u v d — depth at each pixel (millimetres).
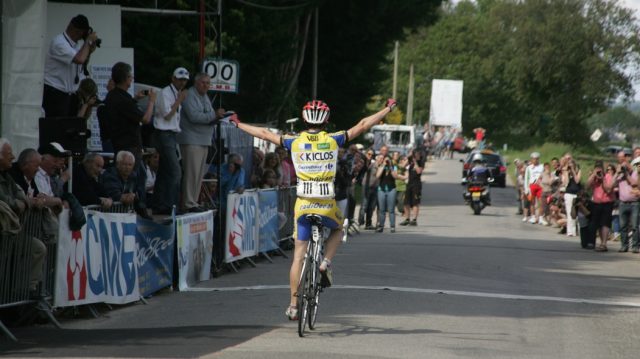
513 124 178000
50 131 17906
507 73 134000
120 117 21062
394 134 82875
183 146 24172
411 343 14648
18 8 20422
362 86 69625
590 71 125375
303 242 15641
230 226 25234
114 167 19719
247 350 13773
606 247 34062
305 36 60531
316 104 15656
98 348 13797
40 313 16156
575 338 15727
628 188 33656
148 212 20875
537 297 20562
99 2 33250
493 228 43469
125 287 18906
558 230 44188
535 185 47781
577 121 133125
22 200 15547
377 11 64188
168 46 42969
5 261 15234
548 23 126062
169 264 21328
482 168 52875
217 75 27031
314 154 15398
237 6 48938
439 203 60906
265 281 23203
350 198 38688
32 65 20500
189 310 18359
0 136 20500
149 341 14492
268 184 30203
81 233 17141
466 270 25406
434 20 67875
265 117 55219
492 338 15375
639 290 22938
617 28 125938
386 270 24766
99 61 27703
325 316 17266
